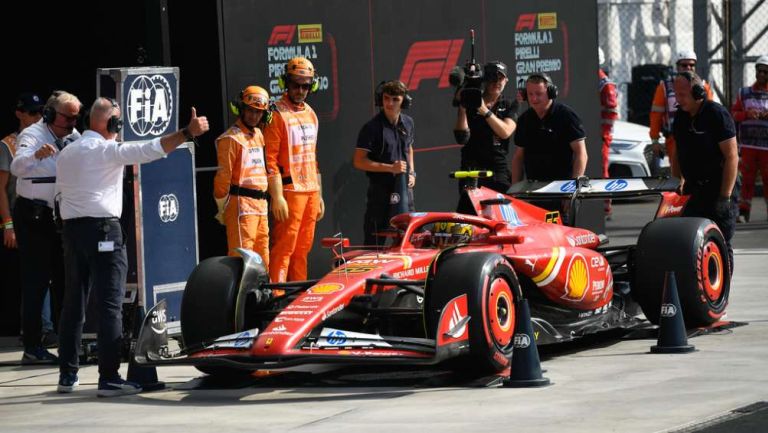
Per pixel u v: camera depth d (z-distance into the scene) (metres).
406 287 9.69
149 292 11.59
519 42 17.77
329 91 14.90
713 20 34.06
